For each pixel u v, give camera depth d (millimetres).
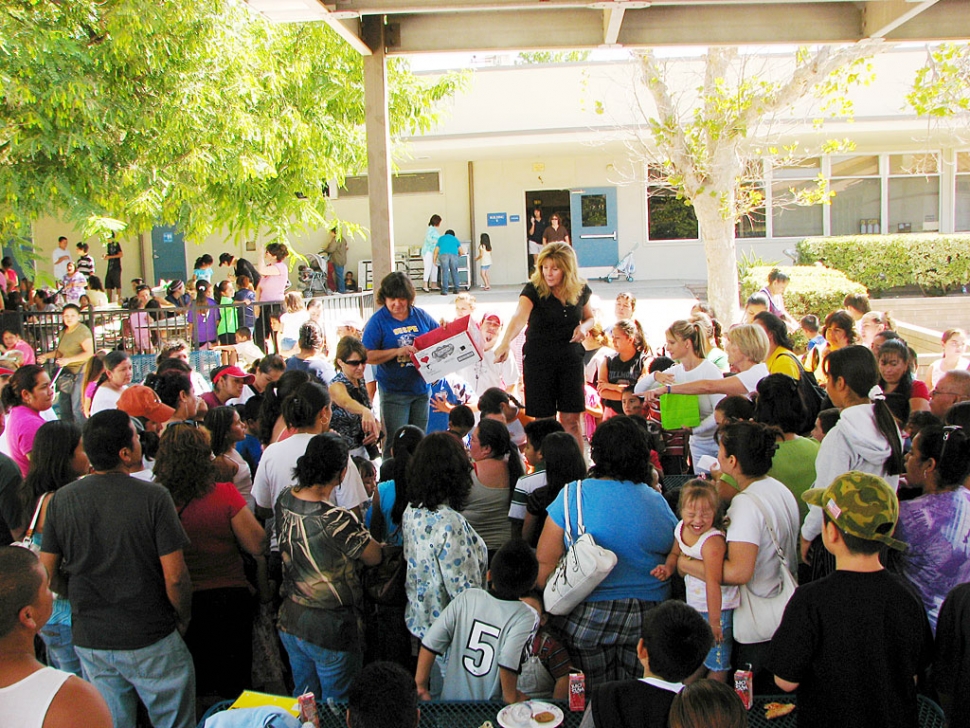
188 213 13086
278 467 4391
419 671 3447
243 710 2914
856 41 6672
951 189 19219
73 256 20312
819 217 19656
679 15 6637
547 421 4762
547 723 2957
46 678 2289
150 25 10398
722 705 2227
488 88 17047
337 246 19531
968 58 9812
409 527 3736
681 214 20078
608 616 3418
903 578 3352
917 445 3463
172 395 5691
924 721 3061
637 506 3477
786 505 3430
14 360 8977
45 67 9773
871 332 7125
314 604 3664
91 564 3475
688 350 5406
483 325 7387
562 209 20328
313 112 13406
